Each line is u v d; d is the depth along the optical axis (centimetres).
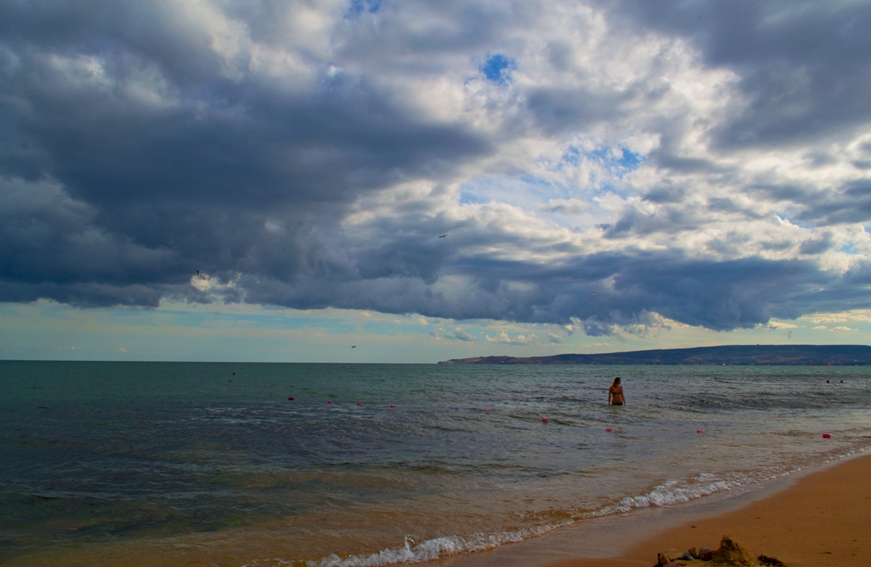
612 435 1931
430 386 5722
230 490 1137
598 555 742
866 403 3800
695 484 1168
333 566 724
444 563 726
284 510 988
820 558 689
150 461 1445
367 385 5862
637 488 1134
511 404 3331
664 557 684
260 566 719
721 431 2066
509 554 755
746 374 11406
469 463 1405
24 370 10356
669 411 2905
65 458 1491
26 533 872
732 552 646
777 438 1877
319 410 2905
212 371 10900
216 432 2000
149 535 859
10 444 1712
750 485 1168
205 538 838
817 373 12725
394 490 1129
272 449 1630
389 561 740
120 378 6938
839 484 1162
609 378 8638
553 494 1088
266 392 4428
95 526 911
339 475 1268
